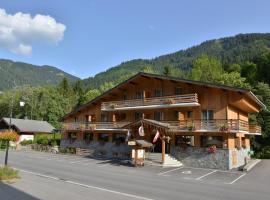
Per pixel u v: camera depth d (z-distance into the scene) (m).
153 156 36.22
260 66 75.12
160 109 40.59
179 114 37.62
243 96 34.53
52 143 55.41
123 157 41.59
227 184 22.66
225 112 35.12
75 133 52.25
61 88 118.19
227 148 32.81
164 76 38.75
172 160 34.81
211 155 33.34
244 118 43.66
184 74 102.75
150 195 17.34
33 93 97.19
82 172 26.56
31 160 35.81
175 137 37.22
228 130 32.66
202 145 35.59
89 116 49.00
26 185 18.50
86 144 47.81
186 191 19.08
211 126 34.03
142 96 43.03
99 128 45.47
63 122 52.78
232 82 62.72
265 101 52.75
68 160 37.09
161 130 33.53
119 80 93.38
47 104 92.12
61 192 16.86
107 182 21.48
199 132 34.78
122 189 18.88
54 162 34.41
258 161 39.66
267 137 50.78
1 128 68.25
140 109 41.59
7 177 20.33
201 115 36.91
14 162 33.00
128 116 44.06
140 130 33.44
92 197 15.92
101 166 31.80
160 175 26.66
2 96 110.50
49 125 74.06
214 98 36.22
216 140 34.62
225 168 32.06
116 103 44.03
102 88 94.62
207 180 24.47
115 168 30.44
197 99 36.50
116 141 43.59
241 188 20.97
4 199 14.78
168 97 39.09
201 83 35.66
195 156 34.47
